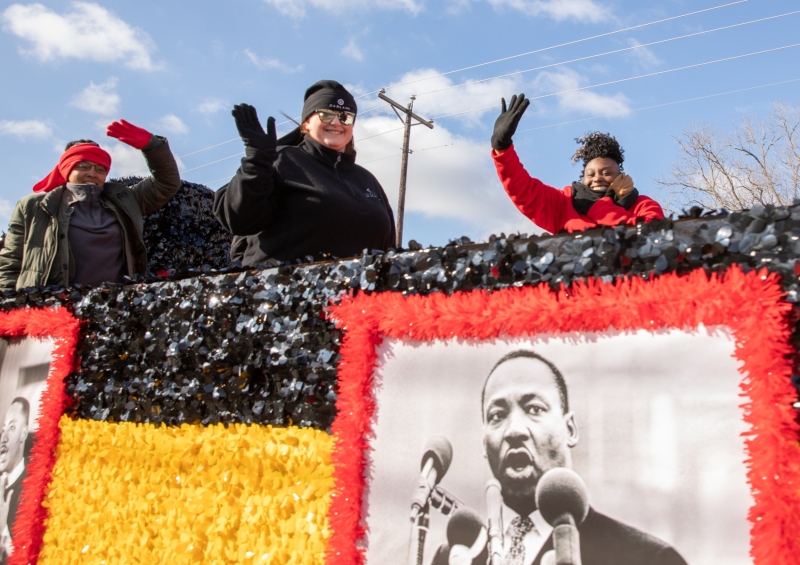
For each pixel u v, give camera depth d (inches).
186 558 86.4
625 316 60.4
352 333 77.5
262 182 106.7
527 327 65.8
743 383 54.1
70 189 148.4
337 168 124.5
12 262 149.4
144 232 196.1
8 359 127.9
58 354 114.7
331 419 79.7
